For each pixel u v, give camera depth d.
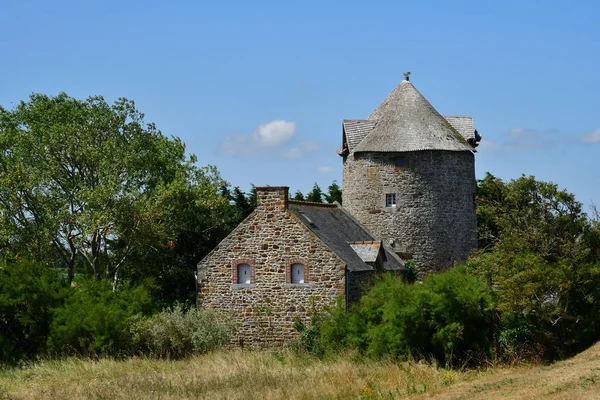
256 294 37.00
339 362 30.05
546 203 33.41
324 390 24.78
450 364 30.14
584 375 23.52
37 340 35.88
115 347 34.16
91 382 27.48
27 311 35.59
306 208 40.66
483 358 30.34
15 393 25.48
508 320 31.06
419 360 30.31
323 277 35.84
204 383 26.28
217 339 34.66
